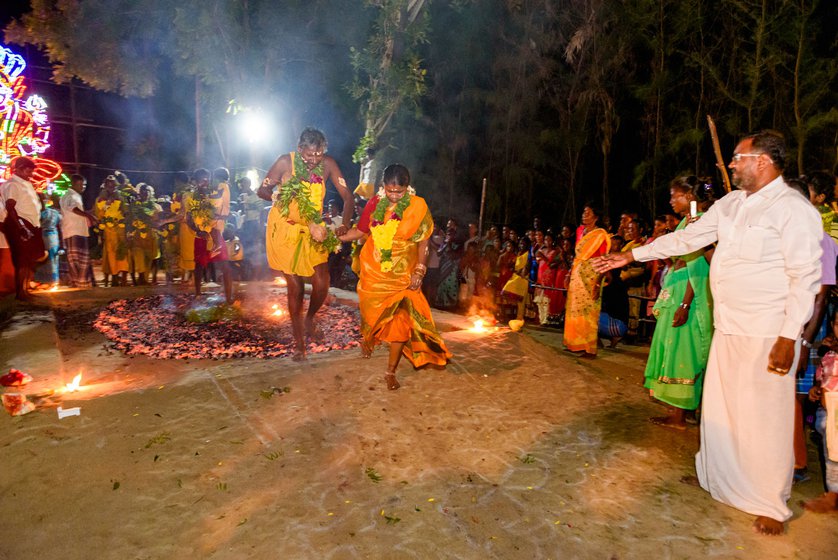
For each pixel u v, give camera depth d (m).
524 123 17.56
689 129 13.30
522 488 3.62
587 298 7.07
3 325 7.10
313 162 5.31
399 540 3.08
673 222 7.46
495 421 4.53
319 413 4.43
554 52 16.73
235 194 15.83
